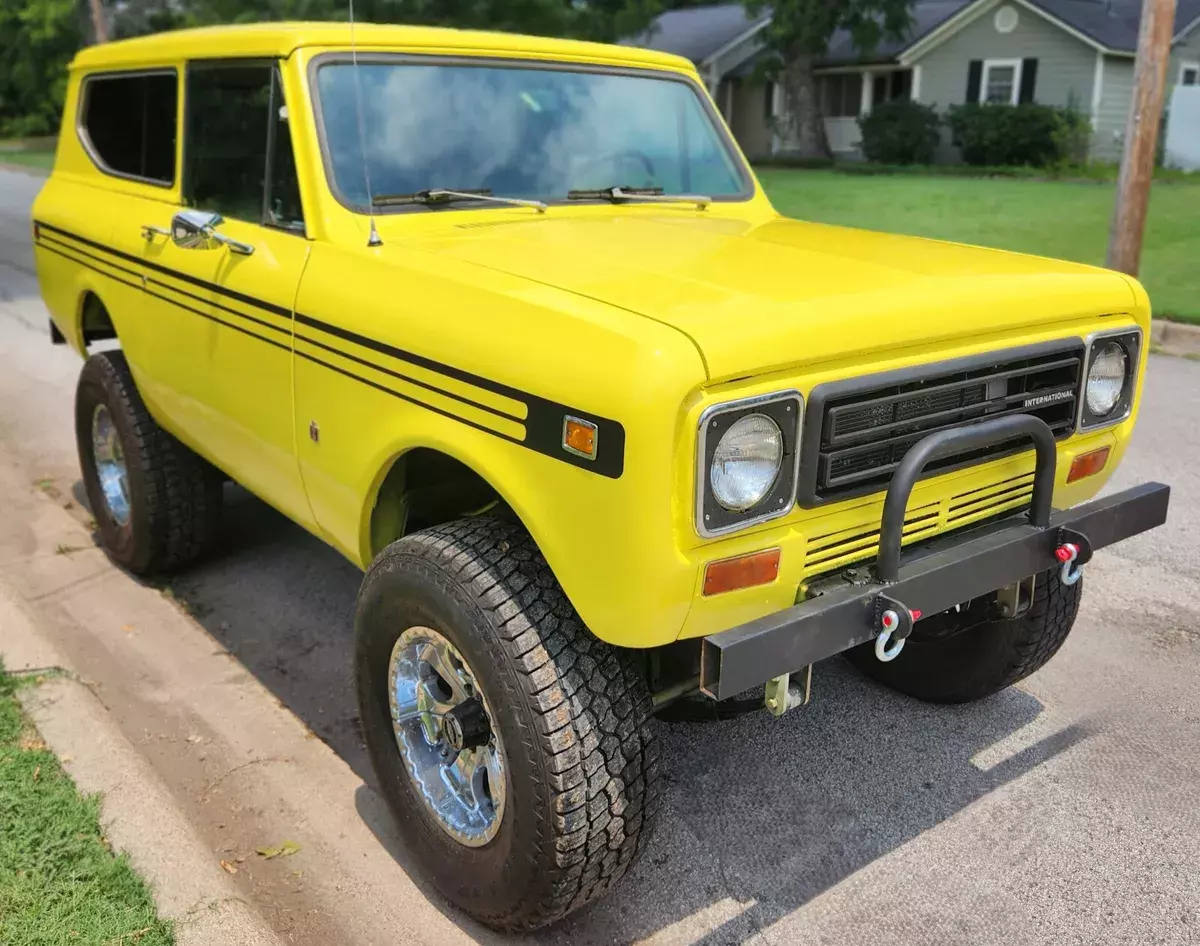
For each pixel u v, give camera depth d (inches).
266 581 187.3
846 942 108.1
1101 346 112.5
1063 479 114.9
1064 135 977.5
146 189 163.2
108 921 102.6
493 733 100.2
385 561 107.3
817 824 125.6
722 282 101.0
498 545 100.9
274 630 171.3
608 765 96.0
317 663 161.8
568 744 94.4
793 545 92.7
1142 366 118.6
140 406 169.9
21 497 219.8
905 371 94.9
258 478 140.7
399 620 107.1
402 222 124.0
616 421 83.1
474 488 123.3
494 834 103.0
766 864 119.2
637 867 118.7
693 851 121.3
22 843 111.5
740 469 86.7
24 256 541.3
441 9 777.6
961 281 104.4
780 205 674.2
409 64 133.3
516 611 96.2
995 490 109.3
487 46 140.1
